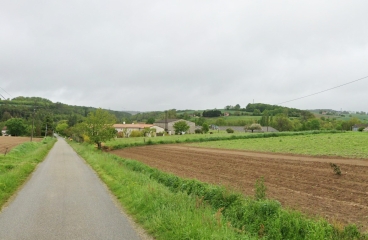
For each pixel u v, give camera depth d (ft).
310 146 142.72
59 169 82.89
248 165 86.22
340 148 124.77
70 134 439.63
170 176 59.31
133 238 26.08
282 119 397.19
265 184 55.52
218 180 60.34
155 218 29.40
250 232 27.78
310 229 26.07
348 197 43.47
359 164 79.61
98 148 173.17
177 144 211.41
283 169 75.72
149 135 357.00
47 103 626.64
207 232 24.50
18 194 46.50
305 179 60.34
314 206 38.09
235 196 37.58
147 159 111.65
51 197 44.19
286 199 42.37
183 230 25.31
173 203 33.68
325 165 80.18
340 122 413.18
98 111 170.91
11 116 488.44
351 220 31.76
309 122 376.68
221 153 132.67
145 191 39.91
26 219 32.19
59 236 26.66
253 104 607.78
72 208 37.22
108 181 58.49
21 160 100.53
